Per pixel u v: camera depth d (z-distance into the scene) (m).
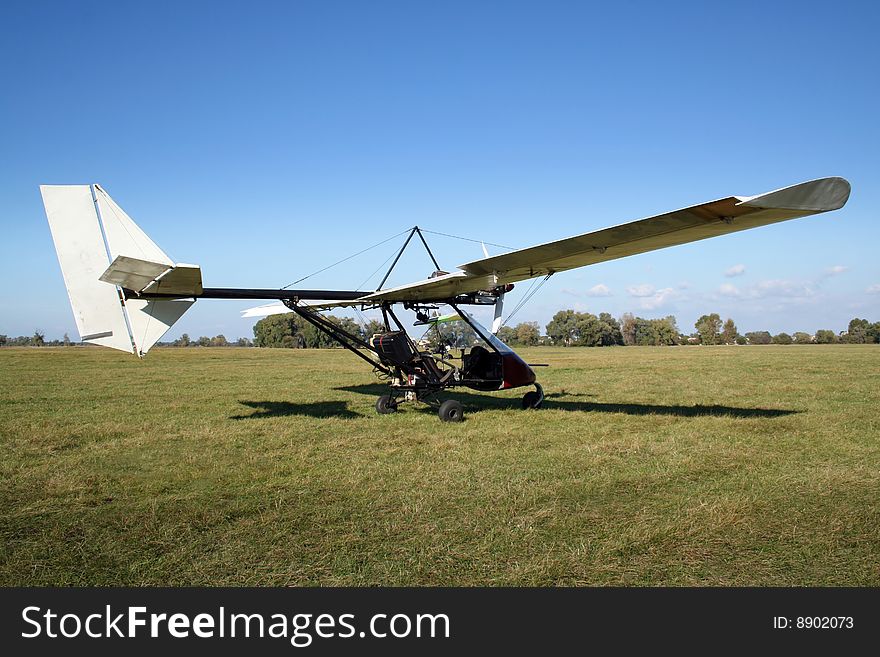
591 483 5.59
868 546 4.01
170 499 5.27
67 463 6.77
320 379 19.12
